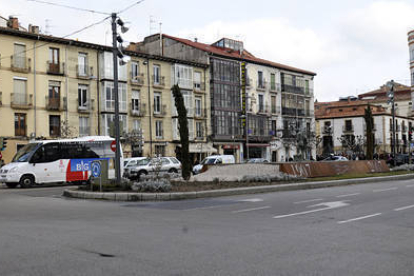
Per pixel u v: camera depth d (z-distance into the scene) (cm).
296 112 6400
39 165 2588
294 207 1180
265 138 5825
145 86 4547
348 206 1180
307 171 2441
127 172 2944
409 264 546
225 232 792
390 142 7562
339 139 7094
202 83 5125
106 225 898
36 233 798
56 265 550
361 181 2280
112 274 507
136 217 1031
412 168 3219
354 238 720
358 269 523
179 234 776
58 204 1407
